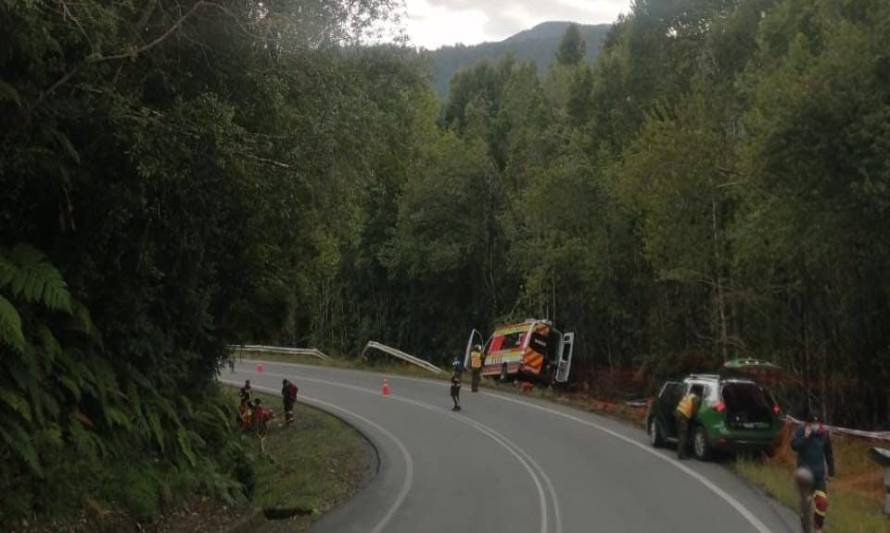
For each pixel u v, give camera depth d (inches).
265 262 691.4
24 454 346.3
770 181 793.6
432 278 2150.6
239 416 882.8
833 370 987.3
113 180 416.8
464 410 1117.1
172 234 502.6
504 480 628.1
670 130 1135.6
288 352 2126.0
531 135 2032.5
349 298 2455.7
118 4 356.8
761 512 500.1
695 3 1839.3
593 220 1464.1
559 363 1537.9
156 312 549.3
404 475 657.6
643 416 1053.8
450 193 2017.7
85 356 444.1
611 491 574.6
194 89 427.8
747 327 1139.9
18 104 327.9
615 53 2226.9
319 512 527.8
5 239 421.4
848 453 760.3
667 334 1364.4
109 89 360.5
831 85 737.0
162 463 491.5
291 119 493.7
